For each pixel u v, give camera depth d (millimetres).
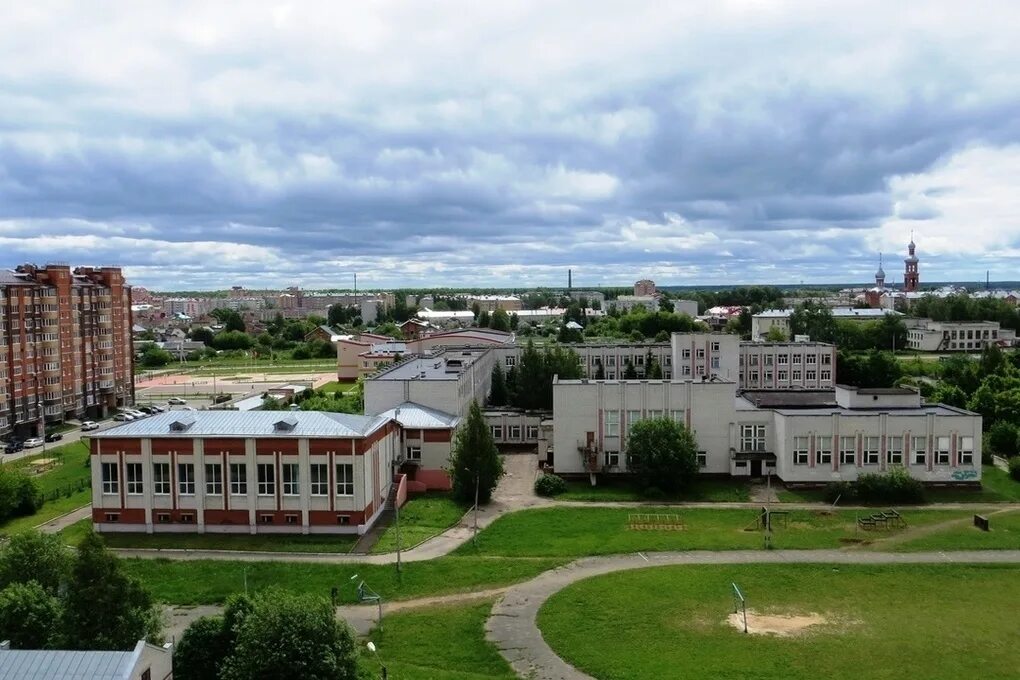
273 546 79000
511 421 126938
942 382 164750
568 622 60594
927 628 58656
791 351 165625
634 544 78188
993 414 128250
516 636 58562
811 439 99312
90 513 92062
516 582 69000
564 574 70625
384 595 67062
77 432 149125
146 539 81562
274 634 43594
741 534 81688
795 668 52625
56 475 112875
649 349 169125
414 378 112812
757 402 112438
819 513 89188
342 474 82562
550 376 145125
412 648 57250
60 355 155500
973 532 81625
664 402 104188
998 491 97812
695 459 98125
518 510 91250
